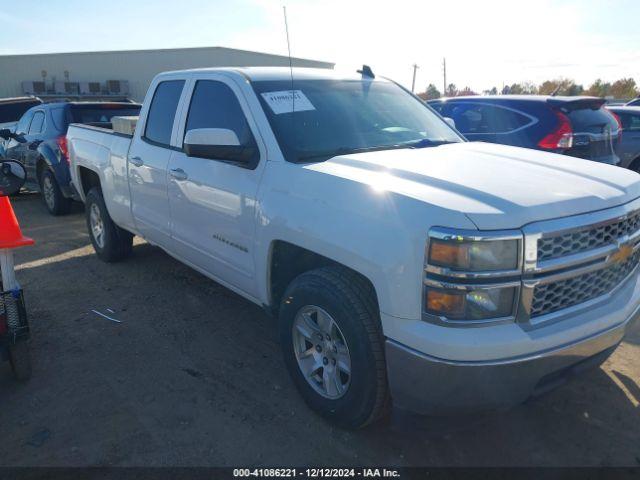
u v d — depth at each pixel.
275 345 3.98
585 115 6.79
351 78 4.18
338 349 2.83
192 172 3.82
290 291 3.01
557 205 2.37
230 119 3.64
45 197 8.74
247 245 3.37
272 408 3.18
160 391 3.36
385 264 2.39
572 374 2.56
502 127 7.09
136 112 8.87
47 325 4.32
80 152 5.82
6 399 3.29
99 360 3.76
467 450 2.82
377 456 2.77
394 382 2.47
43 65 37.94
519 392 2.37
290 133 3.31
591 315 2.51
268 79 3.69
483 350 2.23
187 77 4.19
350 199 2.63
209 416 3.10
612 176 2.86
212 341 4.04
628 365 3.59
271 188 3.12
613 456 2.76
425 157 3.13
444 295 2.24
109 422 3.05
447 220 2.25
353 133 3.54
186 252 4.16
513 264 2.24
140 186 4.62
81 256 6.19
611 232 2.55
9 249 3.24
